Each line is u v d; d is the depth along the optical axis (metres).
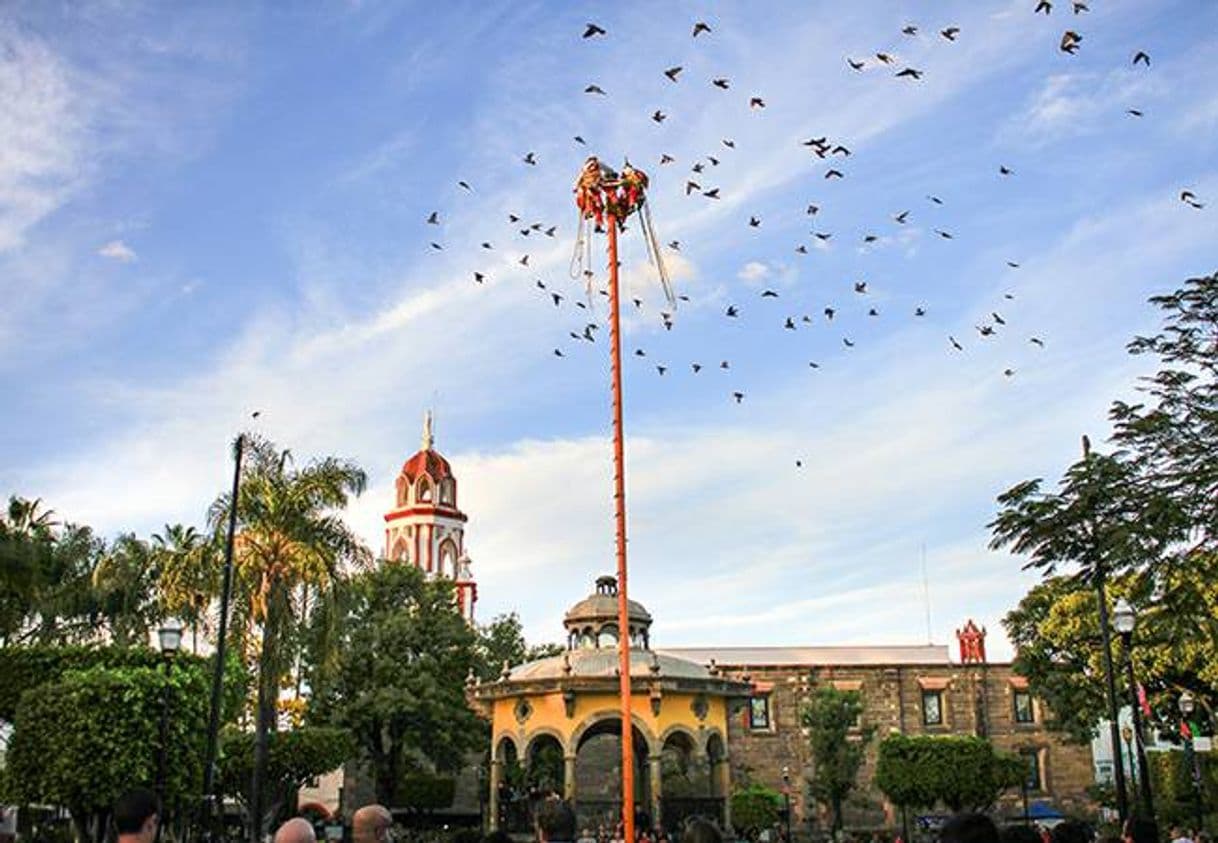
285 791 48.28
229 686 39.34
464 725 62.97
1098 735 61.50
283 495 39.53
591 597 46.81
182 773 31.58
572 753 41.22
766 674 71.88
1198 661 42.88
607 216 32.12
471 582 97.06
